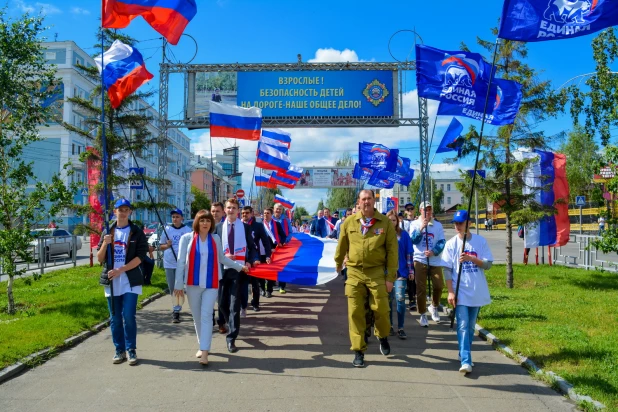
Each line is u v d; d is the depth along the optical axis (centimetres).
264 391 503
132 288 602
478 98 836
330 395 493
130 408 457
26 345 633
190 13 788
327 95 1870
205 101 1848
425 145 1867
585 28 598
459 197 11669
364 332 600
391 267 607
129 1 747
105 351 658
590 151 3484
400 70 1881
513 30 605
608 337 668
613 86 997
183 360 614
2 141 907
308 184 4616
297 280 799
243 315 865
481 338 736
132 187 1471
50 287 1191
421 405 467
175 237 908
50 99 1027
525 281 1245
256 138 1193
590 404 451
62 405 466
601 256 2023
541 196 1320
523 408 461
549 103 1114
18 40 927
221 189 10206
